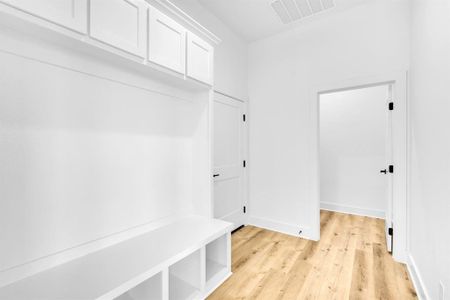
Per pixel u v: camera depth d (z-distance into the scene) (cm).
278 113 304
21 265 112
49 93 123
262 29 294
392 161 229
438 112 132
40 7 101
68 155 131
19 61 112
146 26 150
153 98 183
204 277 165
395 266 209
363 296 167
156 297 135
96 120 144
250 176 332
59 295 102
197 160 218
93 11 120
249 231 303
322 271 201
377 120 365
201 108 215
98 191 145
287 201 296
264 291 173
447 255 116
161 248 149
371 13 238
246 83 330
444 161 122
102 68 146
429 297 144
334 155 404
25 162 114
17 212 111
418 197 177
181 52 176
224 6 251
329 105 408
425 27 160
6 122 108
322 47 269
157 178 187
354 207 384
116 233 156
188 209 218
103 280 113
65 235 129
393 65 225
